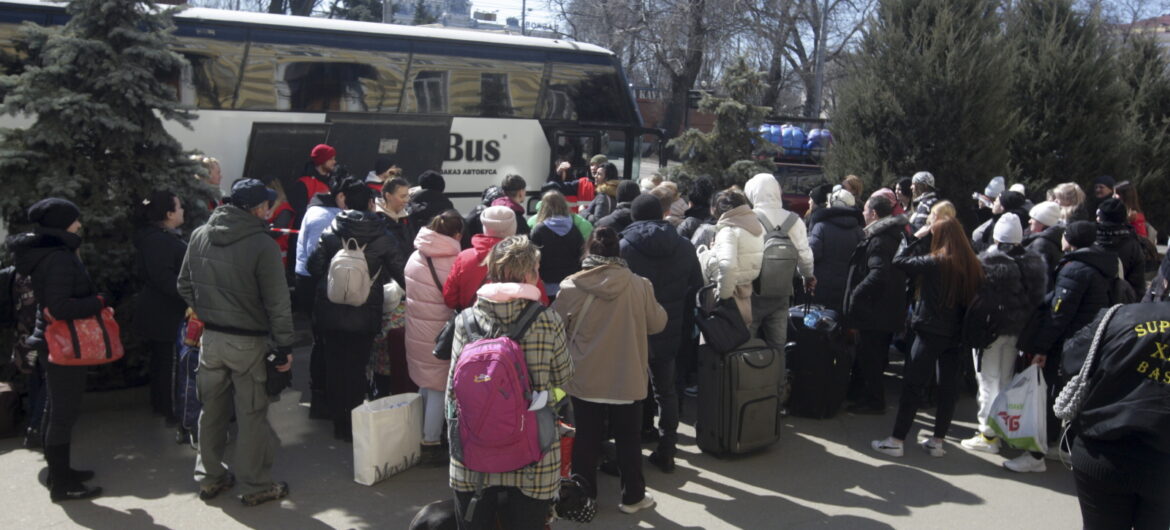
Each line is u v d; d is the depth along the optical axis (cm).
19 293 488
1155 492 343
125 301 607
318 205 698
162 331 550
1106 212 531
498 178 1148
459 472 344
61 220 454
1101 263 514
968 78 969
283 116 978
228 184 951
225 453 541
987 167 994
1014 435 539
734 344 546
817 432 621
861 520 480
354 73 1026
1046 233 639
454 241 525
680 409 668
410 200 722
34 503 463
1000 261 541
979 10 1008
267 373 454
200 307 447
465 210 1126
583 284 443
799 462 563
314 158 856
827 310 663
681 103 2911
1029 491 526
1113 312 356
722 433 553
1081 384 359
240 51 951
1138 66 1516
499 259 361
